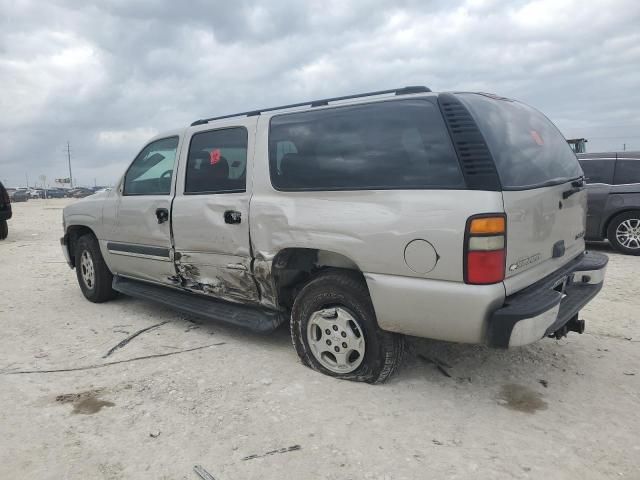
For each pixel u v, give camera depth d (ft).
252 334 15.17
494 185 9.35
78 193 266.16
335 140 11.50
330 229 11.05
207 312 14.35
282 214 11.92
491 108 10.84
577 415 10.18
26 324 16.70
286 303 13.08
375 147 10.85
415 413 10.26
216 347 14.15
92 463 8.75
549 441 9.23
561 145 13.25
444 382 11.65
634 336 14.65
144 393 11.35
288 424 9.88
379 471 8.39
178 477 8.36
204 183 14.11
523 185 10.03
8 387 11.79
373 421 9.95
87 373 12.55
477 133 9.70
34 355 13.85
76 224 19.20
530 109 13.02
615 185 27.89
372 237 10.41
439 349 13.53
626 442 9.18
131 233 16.40
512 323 9.15
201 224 13.82
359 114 11.27
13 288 22.24
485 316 9.37
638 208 27.20
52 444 9.35
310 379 11.82
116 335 15.42
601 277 12.52
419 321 10.07
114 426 9.96
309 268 12.19
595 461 8.63
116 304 19.10
